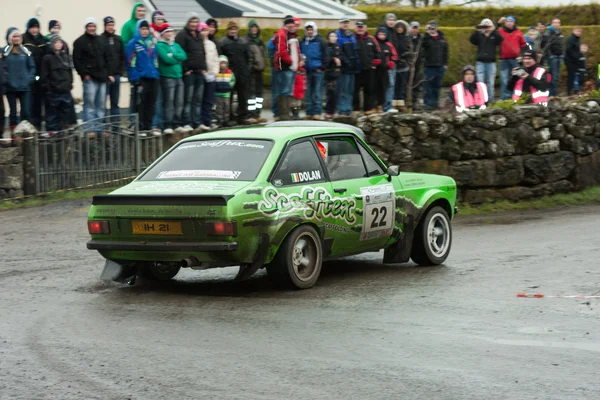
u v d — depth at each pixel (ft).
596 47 119.14
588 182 72.08
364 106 76.07
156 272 38.17
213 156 37.01
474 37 84.43
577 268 41.81
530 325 30.40
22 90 65.77
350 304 33.63
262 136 37.47
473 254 46.50
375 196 39.65
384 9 134.92
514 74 75.15
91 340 28.48
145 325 30.37
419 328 29.94
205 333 29.22
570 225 57.98
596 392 23.25
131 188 36.27
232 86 72.79
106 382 24.16
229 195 33.68
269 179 35.45
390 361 26.03
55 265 42.34
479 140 65.26
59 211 58.39
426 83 80.18
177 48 68.39
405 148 62.95
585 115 71.36
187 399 22.76
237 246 33.63
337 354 26.76
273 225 34.81
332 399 22.70
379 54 75.15
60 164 64.08
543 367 25.44
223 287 37.27
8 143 60.95
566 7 134.72
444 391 23.31
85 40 66.03
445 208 44.37
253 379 24.34
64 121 66.69
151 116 69.26
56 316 31.89
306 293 35.73
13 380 24.38
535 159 68.08
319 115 74.54
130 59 67.82
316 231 37.04
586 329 29.84
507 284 37.81
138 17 69.05
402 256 41.70
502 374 24.80
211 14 118.42
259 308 32.91
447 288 36.88
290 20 72.08
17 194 61.41
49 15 100.12
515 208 66.08
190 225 33.81
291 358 26.32
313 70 73.61
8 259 43.91
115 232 35.37
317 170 37.65
